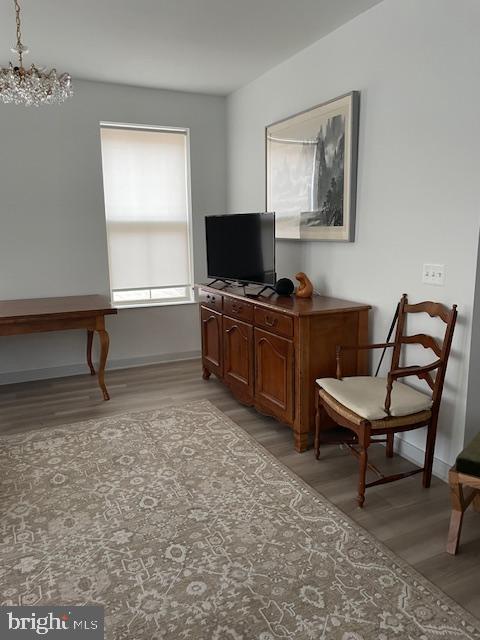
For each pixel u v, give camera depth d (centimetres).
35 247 406
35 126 391
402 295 267
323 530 208
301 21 291
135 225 448
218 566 186
